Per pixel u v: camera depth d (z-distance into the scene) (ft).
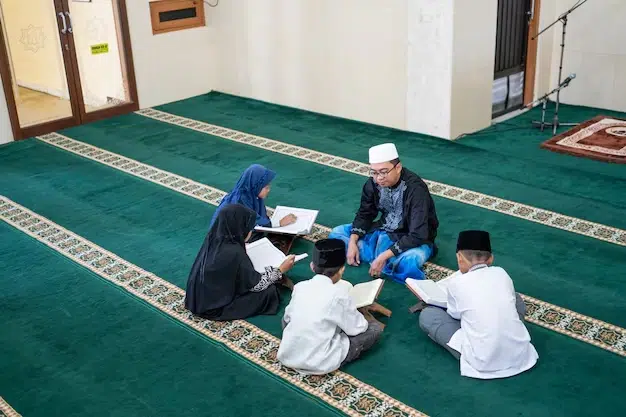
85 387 11.40
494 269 11.40
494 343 10.91
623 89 24.23
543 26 24.76
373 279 14.17
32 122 24.86
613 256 14.76
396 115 23.77
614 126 22.68
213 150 22.61
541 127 22.98
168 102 28.48
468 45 21.88
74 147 23.50
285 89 27.07
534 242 15.51
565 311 12.85
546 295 13.39
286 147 22.57
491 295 11.08
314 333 11.17
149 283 14.57
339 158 21.33
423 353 11.85
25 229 17.40
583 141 21.50
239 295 13.14
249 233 13.17
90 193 19.51
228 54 28.68
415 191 13.91
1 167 21.79
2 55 23.39
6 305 13.92
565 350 11.75
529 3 24.17
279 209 16.02
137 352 12.26
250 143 23.12
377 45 23.35
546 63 25.41
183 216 17.81
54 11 24.39
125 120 26.32
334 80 25.21
